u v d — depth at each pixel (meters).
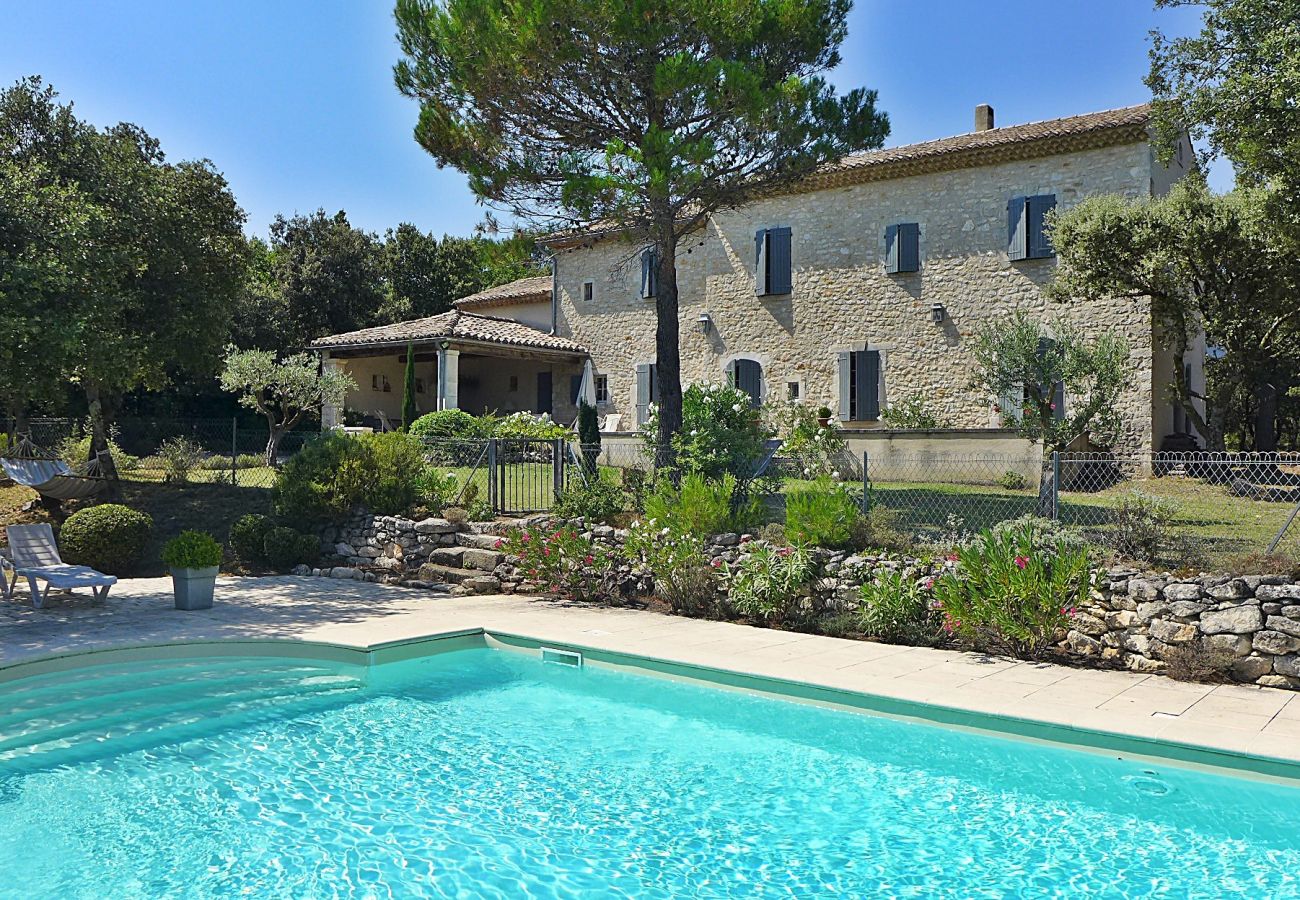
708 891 3.67
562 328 24.28
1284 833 4.12
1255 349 14.31
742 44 10.60
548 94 10.96
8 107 12.63
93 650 6.86
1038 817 4.36
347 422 23.48
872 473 15.29
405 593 10.34
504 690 6.71
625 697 6.50
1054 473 7.98
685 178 9.80
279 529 11.73
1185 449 16.47
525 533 10.70
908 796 4.65
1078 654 6.88
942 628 7.43
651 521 9.67
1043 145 16.94
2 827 4.31
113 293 11.55
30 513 13.06
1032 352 14.27
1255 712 5.40
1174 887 3.65
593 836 4.21
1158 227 13.95
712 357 21.27
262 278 32.84
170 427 20.36
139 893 3.63
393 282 36.50
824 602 8.26
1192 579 6.48
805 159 10.91
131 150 13.17
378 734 5.73
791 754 5.29
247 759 5.27
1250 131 10.53
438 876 3.79
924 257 18.53
